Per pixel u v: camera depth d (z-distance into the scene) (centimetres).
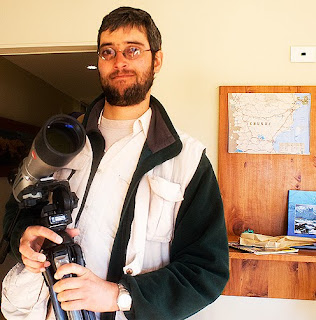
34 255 72
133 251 89
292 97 166
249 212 167
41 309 90
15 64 345
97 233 92
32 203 76
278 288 171
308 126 165
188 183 92
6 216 97
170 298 79
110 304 74
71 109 532
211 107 172
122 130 99
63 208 77
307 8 168
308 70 168
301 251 146
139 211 91
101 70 94
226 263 85
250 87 168
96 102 106
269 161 167
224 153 169
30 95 383
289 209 163
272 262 171
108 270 89
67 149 72
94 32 178
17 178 77
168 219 91
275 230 165
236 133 168
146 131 97
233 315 173
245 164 168
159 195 90
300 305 170
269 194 166
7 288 89
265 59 170
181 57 173
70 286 70
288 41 169
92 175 96
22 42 182
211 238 86
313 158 164
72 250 75
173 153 93
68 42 180
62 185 77
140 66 92
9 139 324
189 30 172
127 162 96
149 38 93
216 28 171
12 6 183
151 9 174
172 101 173
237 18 171
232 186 168
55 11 180
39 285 87
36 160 68
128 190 91
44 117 426
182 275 82
